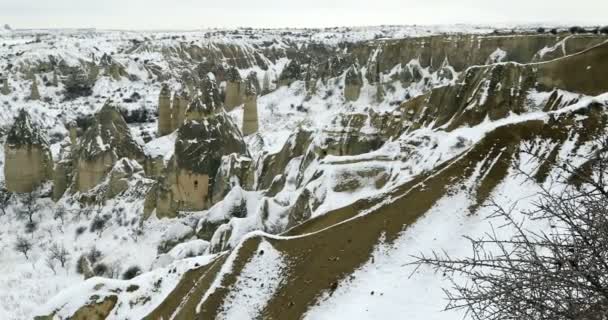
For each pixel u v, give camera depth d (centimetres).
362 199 3791
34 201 7825
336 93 12200
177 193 6656
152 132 11600
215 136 6869
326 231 3569
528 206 3152
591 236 887
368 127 5906
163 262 5212
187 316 3344
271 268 3475
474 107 5131
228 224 5028
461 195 3588
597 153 1071
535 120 3850
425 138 4775
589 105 3781
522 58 10244
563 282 878
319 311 3145
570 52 9081
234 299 3331
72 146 8406
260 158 6869
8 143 8050
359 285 3209
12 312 5297
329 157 4975
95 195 7381
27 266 6294
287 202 5247
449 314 2703
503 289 944
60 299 3966
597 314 830
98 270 6044
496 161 3716
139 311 3828
